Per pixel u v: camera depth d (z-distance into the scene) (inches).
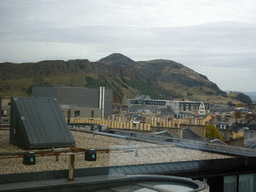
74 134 767.7
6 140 578.6
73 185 301.1
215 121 3122.5
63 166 405.7
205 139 1266.0
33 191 280.4
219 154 610.2
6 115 1278.3
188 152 596.4
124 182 325.1
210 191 524.7
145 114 3700.8
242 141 1396.4
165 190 295.7
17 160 414.9
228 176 548.4
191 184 316.8
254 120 2810.0
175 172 477.1
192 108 4569.4
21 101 551.5
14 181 300.4
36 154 372.5
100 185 315.6
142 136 855.7
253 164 581.3
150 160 502.9
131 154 539.2
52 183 297.6
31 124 526.6
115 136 715.4
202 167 515.2
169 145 643.5
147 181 334.6
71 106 2325.3
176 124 1264.8
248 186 576.7
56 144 518.9
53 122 556.4
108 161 460.1
